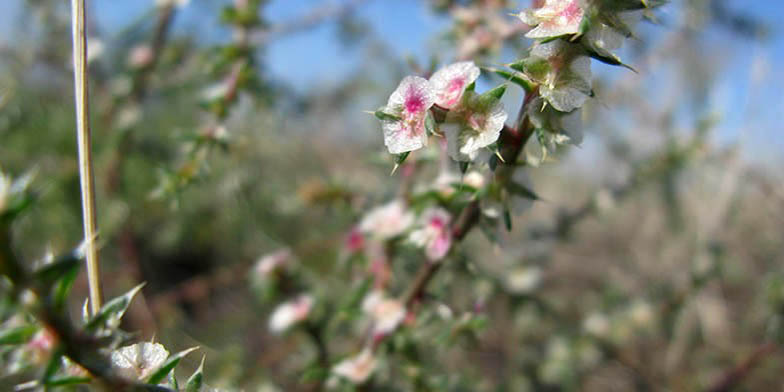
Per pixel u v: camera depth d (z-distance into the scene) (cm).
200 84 25
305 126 38
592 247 36
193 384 9
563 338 24
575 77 9
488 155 9
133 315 23
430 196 12
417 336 14
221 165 26
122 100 25
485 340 25
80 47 11
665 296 23
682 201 29
